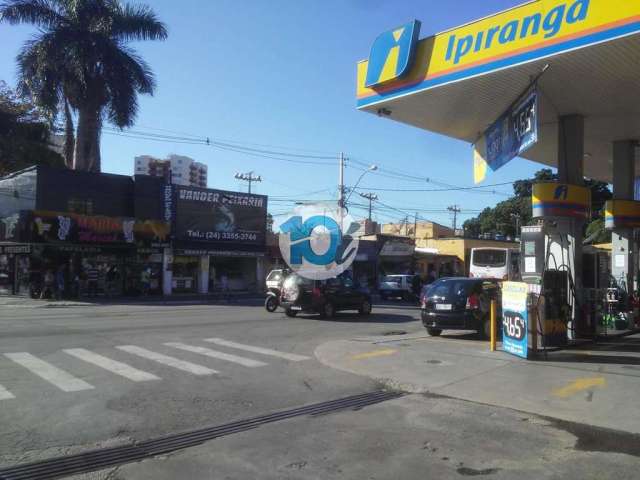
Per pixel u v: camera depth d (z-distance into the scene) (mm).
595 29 8828
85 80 29219
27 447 5617
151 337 13641
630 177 15781
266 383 8688
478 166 14680
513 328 11078
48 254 28594
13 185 30391
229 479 4809
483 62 10305
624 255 16031
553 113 13047
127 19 30828
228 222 36094
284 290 19766
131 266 31641
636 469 5074
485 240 56594
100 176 30547
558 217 12844
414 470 5035
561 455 5445
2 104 37406
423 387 8406
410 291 33500
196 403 7383
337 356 11086
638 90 11172
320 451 5539
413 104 12273
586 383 8516
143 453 5484
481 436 6043
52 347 11781
